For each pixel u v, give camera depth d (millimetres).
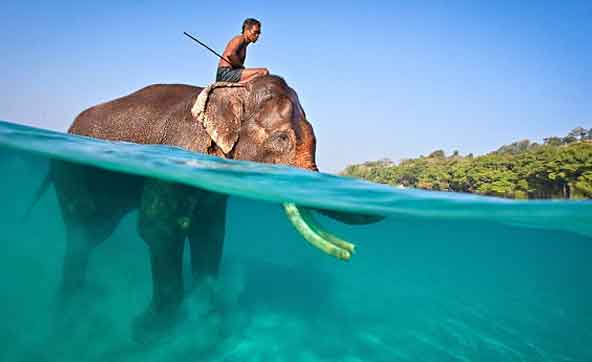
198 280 6156
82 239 6391
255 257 16469
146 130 6477
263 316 7035
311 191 5434
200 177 4910
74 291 6254
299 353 5785
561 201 6469
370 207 6586
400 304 11562
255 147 5270
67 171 6465
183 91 6867
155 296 5090
